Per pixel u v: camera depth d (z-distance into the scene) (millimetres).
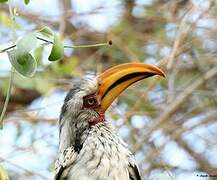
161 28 14516
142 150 12789
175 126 13234
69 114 9656
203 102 13781
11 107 15078
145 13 14547
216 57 13898
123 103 13719
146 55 14359
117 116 12727
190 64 13898
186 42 13453
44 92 13453
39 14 14289
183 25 12625
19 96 15047
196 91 13625
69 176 9266
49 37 8523
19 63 8266
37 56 11953
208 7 12867
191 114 13578
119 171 9242
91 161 9242
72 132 9602
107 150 9344
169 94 13164
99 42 14906
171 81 13234
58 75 13742
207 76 13500
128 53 14422
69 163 9312
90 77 9789
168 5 14125
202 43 13867
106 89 9680
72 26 14859
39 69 13062
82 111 9641
